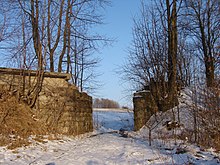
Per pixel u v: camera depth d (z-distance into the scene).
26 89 14.95
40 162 8.64
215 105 13.30
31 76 15.22
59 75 15.96
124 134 17.80
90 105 19.73
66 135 15.17
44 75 15.60
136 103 19.14
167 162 8.84
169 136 14.87
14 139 11.27
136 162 8.90
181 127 15.64
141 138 15.68
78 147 12.03
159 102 18.92
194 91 16.19
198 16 23.06
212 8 22.73
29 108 14.80
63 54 20.58
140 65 20.75
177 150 10.65
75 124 16.56
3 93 14.10
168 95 18.70
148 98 19.08
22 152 9.65
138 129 18.77
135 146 12.26
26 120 13.88
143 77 21.11
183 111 17.17
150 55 19.83
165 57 19.56
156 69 19.47
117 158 9.55
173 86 18.73
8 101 14.02
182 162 8.83
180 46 23.39
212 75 18.16
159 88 19.22
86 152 10.72
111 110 38.75
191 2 22.97
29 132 13.23
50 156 9.71
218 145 11.27
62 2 19.56
